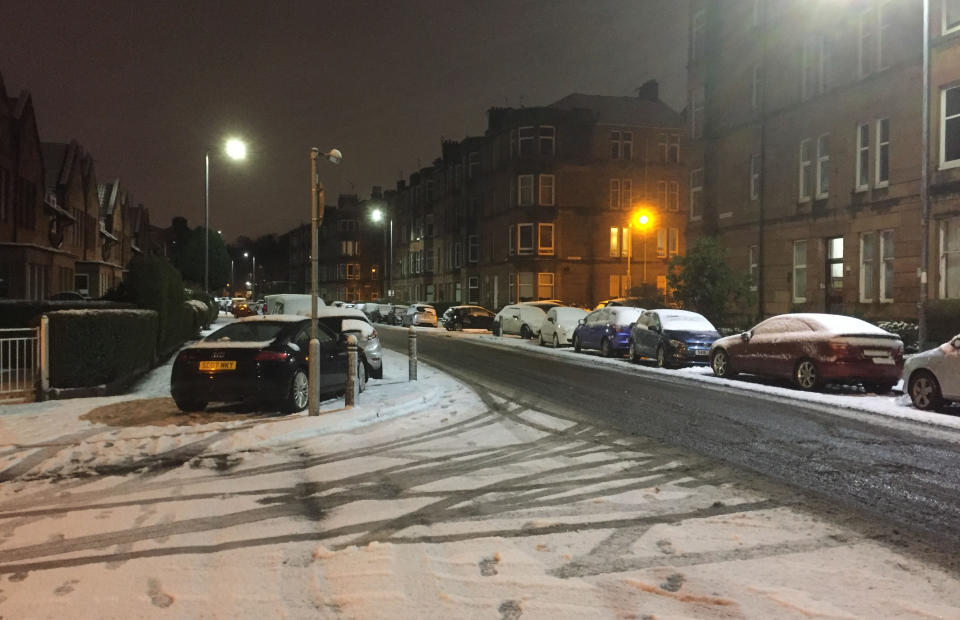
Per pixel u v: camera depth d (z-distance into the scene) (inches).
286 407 420.8
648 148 1918.1
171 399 483.8
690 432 367.6
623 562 180.2
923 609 151.6
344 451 325.1
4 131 1101.1
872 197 842.2
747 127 1076.5
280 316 470.3
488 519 218.7
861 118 861.8
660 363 724.0
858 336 521.7
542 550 189.8
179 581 170.1
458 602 156.6
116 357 516.7
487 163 2074.3
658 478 269.9
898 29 811.4
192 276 3061.0
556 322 1045.2
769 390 541.6
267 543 197.6
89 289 1642.5
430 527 211.0
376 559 183.3
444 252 2477.9
